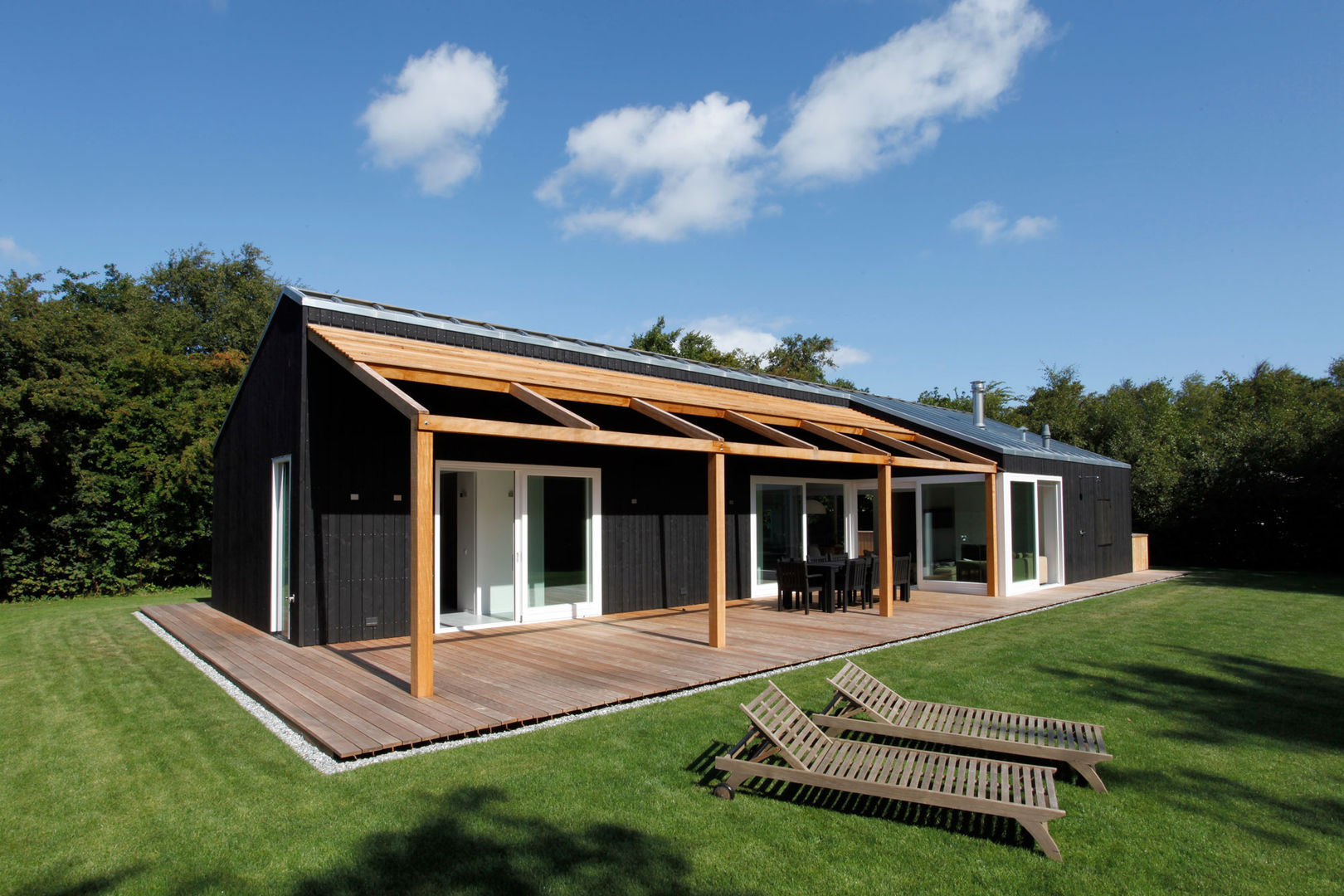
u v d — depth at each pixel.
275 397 9.50
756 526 13.41
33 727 5.58
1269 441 19.39
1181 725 5.56
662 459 11.95
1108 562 17.33
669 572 11.90
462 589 9.92
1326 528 18.45
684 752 4.84
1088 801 4.18
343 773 4.46
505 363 9.09
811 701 6.10
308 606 8.36
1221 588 14.88
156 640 9.39
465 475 9.98
